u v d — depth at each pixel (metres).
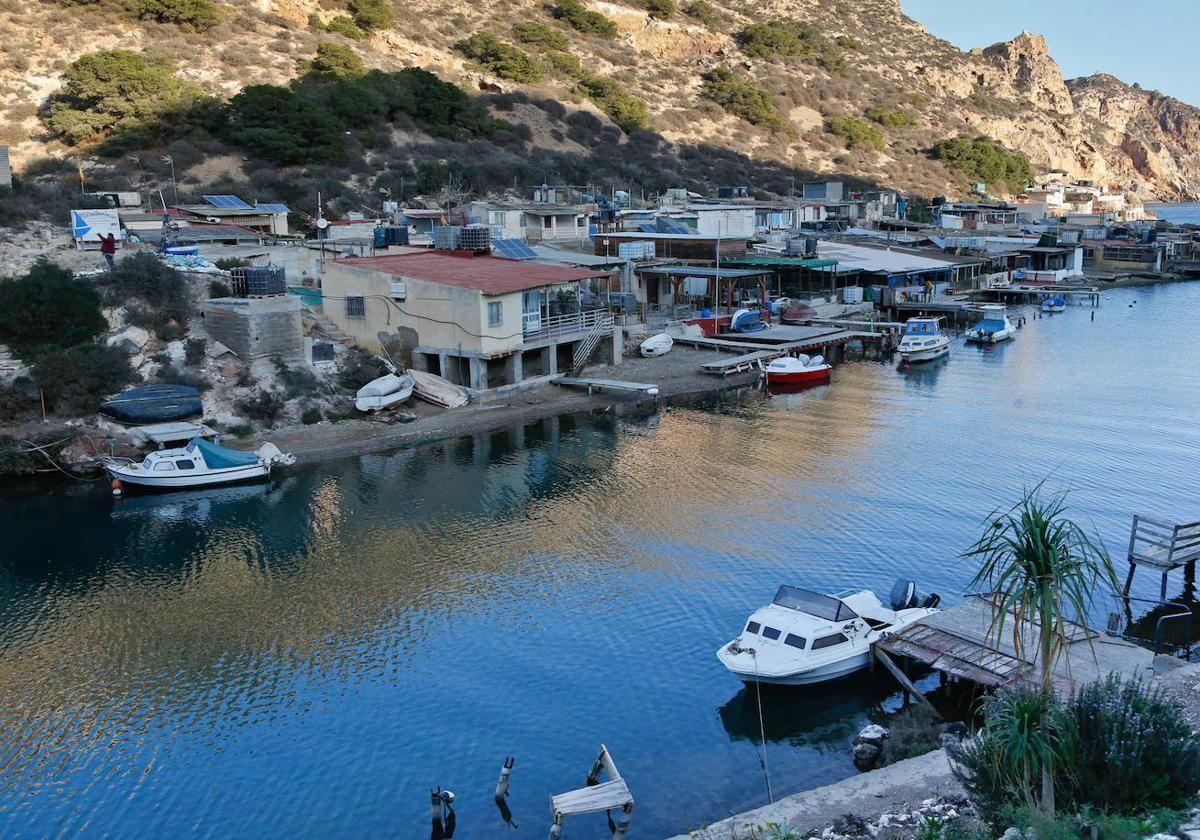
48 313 48.31
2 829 21.17
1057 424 52.34
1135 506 38.75
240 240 71.25
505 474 44.53
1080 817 14.64
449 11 164.25
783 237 110.44
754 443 49.34
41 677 27.38
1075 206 191.38
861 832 18.03
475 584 32.81
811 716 24.98
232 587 33.03
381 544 36.53
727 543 35.75
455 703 25.77
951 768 17.69
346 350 55.97
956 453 46.97
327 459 46.47
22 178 82.25
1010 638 25.34
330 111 108.56
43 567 34.94
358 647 28.77
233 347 51.16
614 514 39.16
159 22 119.44
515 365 57.56
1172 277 125.38
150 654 28.56
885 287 92.69
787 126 171.62
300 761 23.45
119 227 62.00
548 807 21.61
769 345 69.69
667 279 80.44
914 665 26.94
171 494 42.31
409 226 85.25
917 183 168.62
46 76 102.88
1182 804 15.45
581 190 114.62
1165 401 57.78
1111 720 16.00
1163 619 26.92
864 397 60.12
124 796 22.27
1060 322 91.19
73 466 44.28
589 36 178.88
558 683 26.66
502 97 136.62
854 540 35.78
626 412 55.81
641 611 30.59
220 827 21.25
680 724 24.69
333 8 142.12
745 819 18.78
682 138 153.75
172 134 97.69
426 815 21.47
